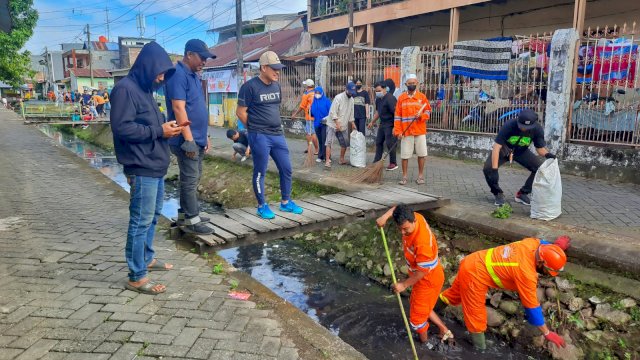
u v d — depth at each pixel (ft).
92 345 9.77
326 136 30.91
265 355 9.78
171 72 11.72
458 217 19.15
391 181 26.50
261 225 16.80
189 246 16.22
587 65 27.73
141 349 9.72
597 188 24.27
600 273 14.58
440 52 35.40
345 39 60.70
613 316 13.56
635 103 25.91
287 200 18.60
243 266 20.97
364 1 54.90
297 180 27.73
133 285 12.38
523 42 30.58
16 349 9.53
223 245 15.49
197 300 12.11
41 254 15.06
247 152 34.12
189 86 15.06
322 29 60.59
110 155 54.19
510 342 14.67
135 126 11.12
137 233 12.01
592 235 16.08
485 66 32.40
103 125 72.95
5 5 24.62
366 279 19.56
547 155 19.22
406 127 24.72
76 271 13.67
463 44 33.24
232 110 67.92
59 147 44.04
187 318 11.12
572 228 16.94
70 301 11.70
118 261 14.56
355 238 21.80
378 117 29.60
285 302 12.39
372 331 15.43
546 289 15.12
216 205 31.04
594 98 27.73
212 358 9.53
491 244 17.80
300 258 21.99
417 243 13.78
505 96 32.17
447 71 35.29
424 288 14.35
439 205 20.31
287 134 52.39
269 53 16.30
